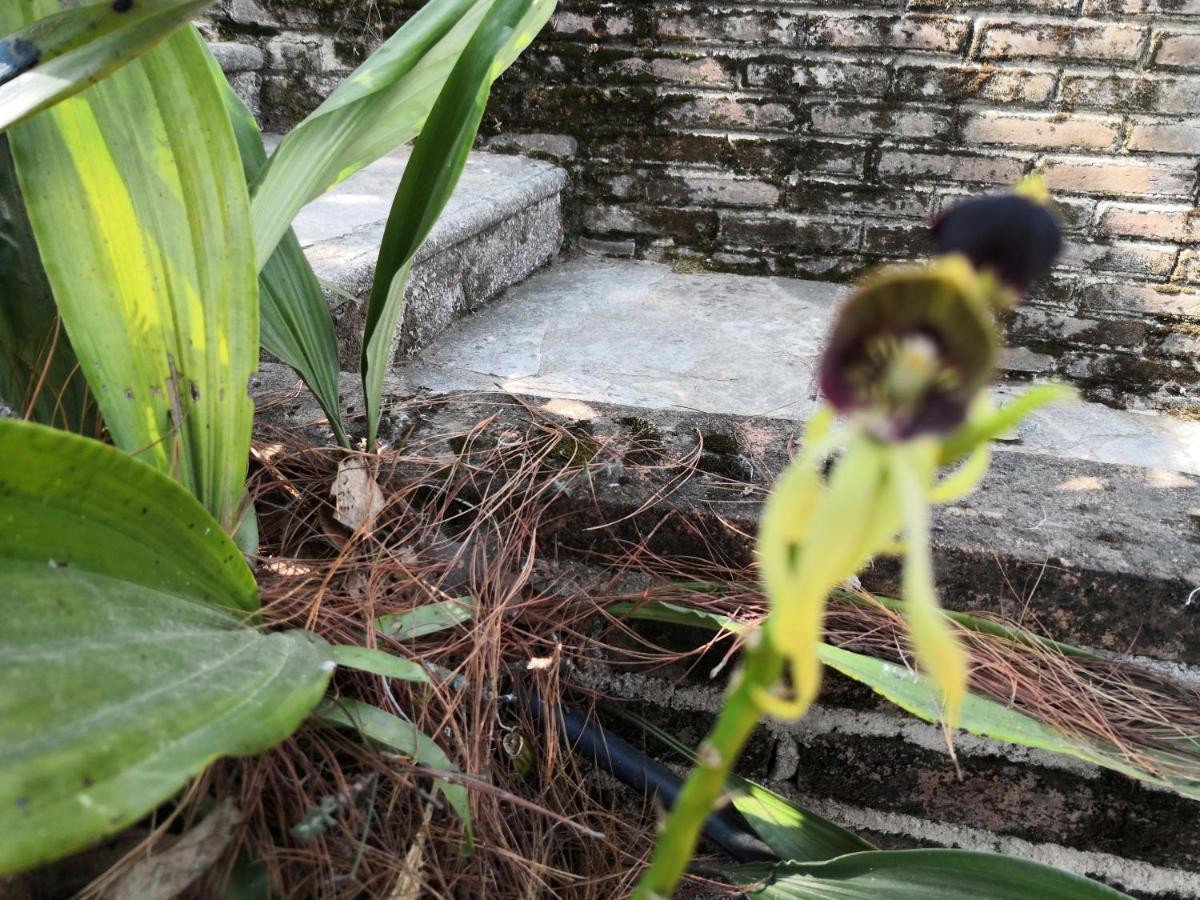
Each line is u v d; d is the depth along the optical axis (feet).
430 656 2.14
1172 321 5.17
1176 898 2.71
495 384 3.98
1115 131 5.00
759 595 2.47
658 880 0.95
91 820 0.96
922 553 0.68
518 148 5.83
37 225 1.63
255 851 1.60
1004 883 1.83
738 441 2.92
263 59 5.98
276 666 1.39
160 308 1.73
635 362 4.33
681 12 5.28
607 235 5.94
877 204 5.49
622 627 2.47
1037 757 2.61
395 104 2.21
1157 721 2.22
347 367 3.64
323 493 2.54
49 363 1.99
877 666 2.05
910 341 0.68
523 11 2.13
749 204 5.65
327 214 4.51
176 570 1.53
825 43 5.20
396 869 1.69
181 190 1.67
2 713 1.04
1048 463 2.96
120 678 1.18
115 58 1.43
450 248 4.50
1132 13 4.78
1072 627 2.46
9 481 1.23
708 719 2.67
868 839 2.81
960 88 5.12
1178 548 2.48
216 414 1.86
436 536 2.49
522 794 2.31
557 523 2.58
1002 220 0.71
